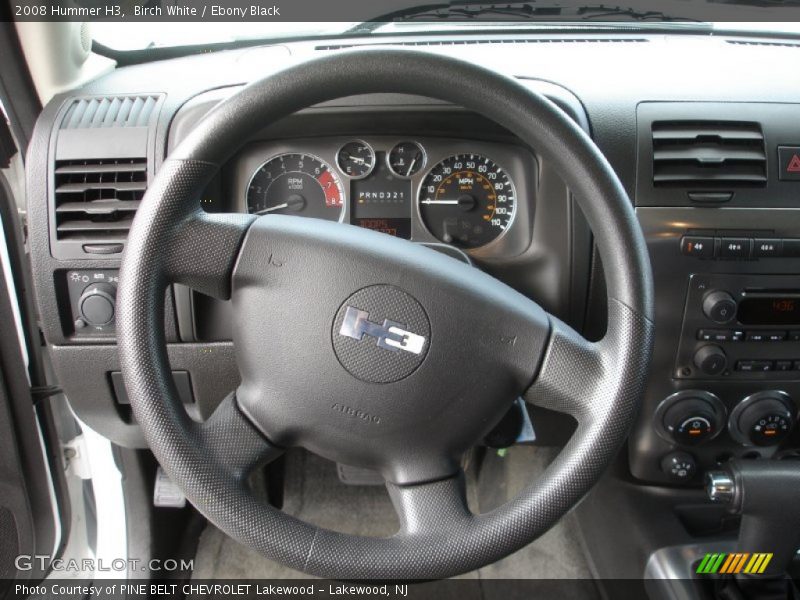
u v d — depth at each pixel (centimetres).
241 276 77
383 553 70
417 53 76
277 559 70
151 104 113
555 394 76
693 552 122
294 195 115
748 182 111
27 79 114
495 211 115
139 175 110
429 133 112
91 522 143
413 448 77
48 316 113
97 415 123
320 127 110
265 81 75
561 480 71
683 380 120
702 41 144
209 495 70
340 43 143
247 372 80
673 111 113
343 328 75
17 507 113
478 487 177
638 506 137
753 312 114
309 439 80
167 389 72
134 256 73
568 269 114
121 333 72
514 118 76
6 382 107
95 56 129
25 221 123
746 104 114
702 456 128
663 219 112
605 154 112
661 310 116
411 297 75
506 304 76
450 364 75
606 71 122
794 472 102
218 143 75
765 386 120
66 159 109
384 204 116
